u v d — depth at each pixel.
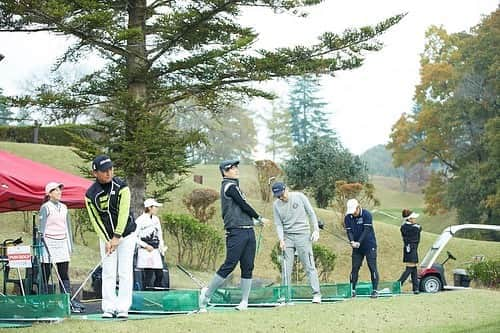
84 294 14.72
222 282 10.85
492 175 44.12
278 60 16.98
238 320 9.87
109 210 9.53
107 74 17.81
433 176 52.56
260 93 17.92
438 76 52.06
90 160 16.92
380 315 11.32
